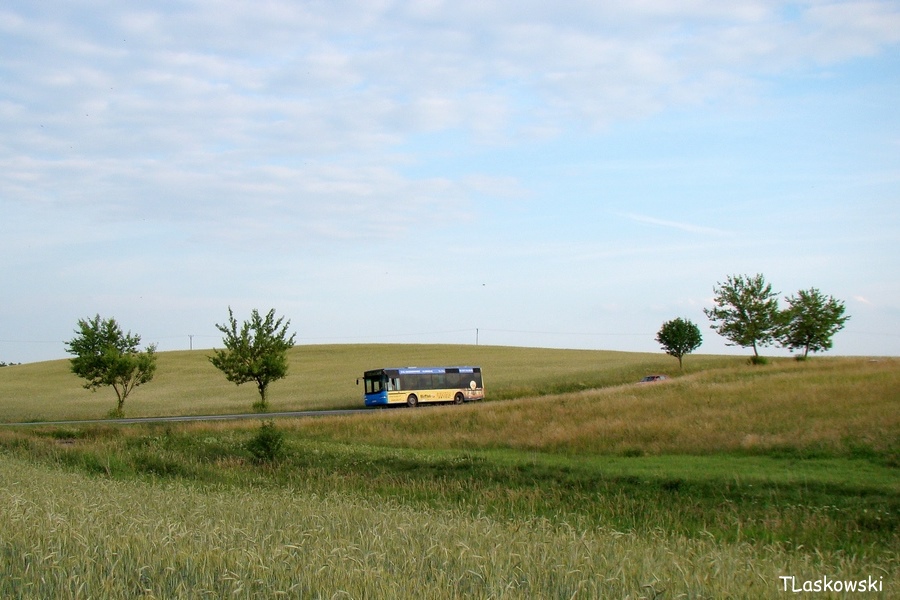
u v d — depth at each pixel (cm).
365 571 771
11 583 756
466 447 2955
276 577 777
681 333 7994
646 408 3425
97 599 710
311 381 8631
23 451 2864
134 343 6212
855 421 2545
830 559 1152
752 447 2345
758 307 6675
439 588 736
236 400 7106
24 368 10856
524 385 7075
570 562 844
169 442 3266
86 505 1215
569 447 2689
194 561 809
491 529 1086
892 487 1728
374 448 2953
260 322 6241
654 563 919
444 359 10556
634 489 1934
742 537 1406
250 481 2284
